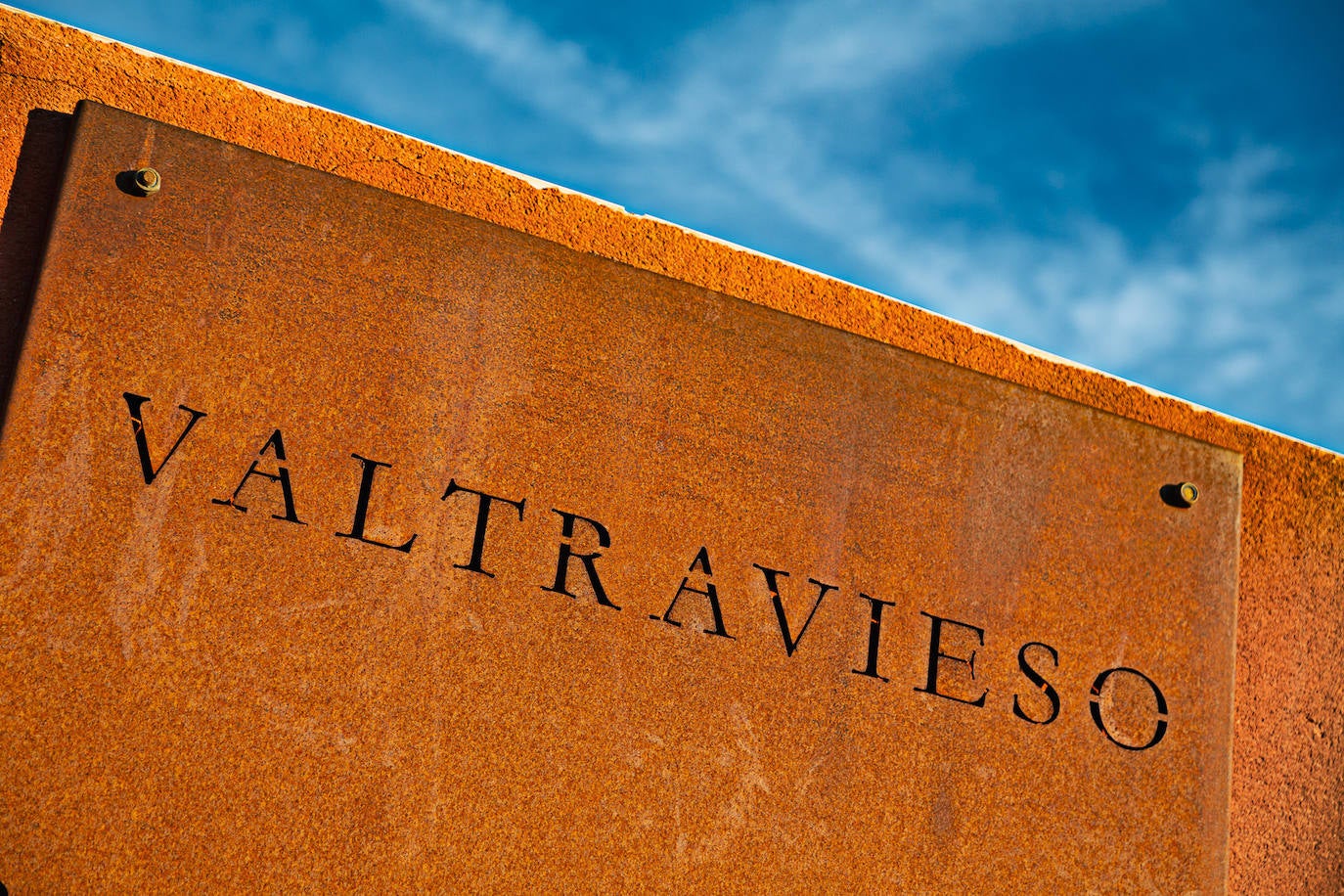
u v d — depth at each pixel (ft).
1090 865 10.35
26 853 7.41
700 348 10.26
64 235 8.58
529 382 9.61
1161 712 11.08
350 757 8.31
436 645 8.75
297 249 9.21
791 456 10.31
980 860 9.94
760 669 9.64
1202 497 11.88
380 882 8.14
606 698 9.11
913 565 10.47
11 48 9.37
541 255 9.96
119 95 9.61
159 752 7.87
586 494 9.53
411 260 9.53
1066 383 12.23
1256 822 11.46
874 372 10.84
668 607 9.50
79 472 8.16
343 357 9.11
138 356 8.55
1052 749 10.52
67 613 7.88
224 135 9.87
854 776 9.71
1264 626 12.12
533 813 8.66
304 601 8.50
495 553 9.12
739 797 9.29
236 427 8.67
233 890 7.79
